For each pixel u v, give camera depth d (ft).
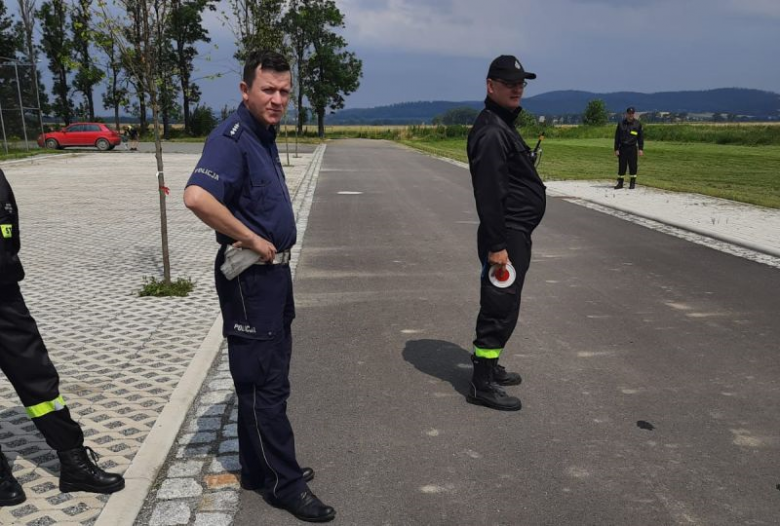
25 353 10.16
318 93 215.31
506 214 13.82
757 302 22.17
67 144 118.62
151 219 41.09
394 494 10.94
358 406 14.26
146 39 22.26
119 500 10.50
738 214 40.70
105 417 13.56
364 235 34.88
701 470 11.71
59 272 26.94
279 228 9.87
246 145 9.55
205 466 11.77
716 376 15.92
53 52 180.75
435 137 194.18
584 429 13.23
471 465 11.85
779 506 10.64
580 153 110.63
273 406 10.23
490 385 14.28
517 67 13.14
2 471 10.48
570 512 10.45
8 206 10.07
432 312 21.18
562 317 20.56
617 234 34.81
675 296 22.97
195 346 17.97
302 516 10.21
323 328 19.53
